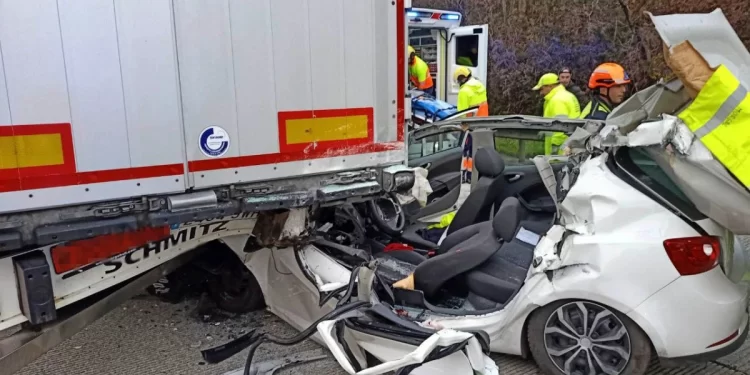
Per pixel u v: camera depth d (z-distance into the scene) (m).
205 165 2.54
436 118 9.09
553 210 4.30
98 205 2.31
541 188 4.58
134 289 2.90
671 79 3.04
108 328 4.09
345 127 2.96
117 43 2.27
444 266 3.52
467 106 8.94
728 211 2.72
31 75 2.11
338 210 4.15
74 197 2.24
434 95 10.52
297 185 2.84
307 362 3.52
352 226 4.32
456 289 3.76
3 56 2.05
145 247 2.80
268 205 2.72
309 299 3.60
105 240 2.55
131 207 2.38
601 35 11.25
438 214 5.12
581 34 11.52
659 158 2.84
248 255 3.87
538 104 12.20
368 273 2.86
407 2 3.14
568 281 3.03
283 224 3.27
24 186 2.13
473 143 4.96
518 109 12.73
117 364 3.60
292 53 2.73
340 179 2.98
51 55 2.14
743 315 3.01
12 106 2.08
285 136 2.75
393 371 2.64
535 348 3.22
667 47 2.68
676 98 2.95
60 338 2.53
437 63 10.41
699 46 2.78
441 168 5.22
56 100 2.17
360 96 3.01
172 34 2.39
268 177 2.72
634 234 2.92
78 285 2.53
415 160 4.99
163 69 2.38
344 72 2.92
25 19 2.09
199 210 2.52
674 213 2.91
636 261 2.89
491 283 3.50
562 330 3.14
